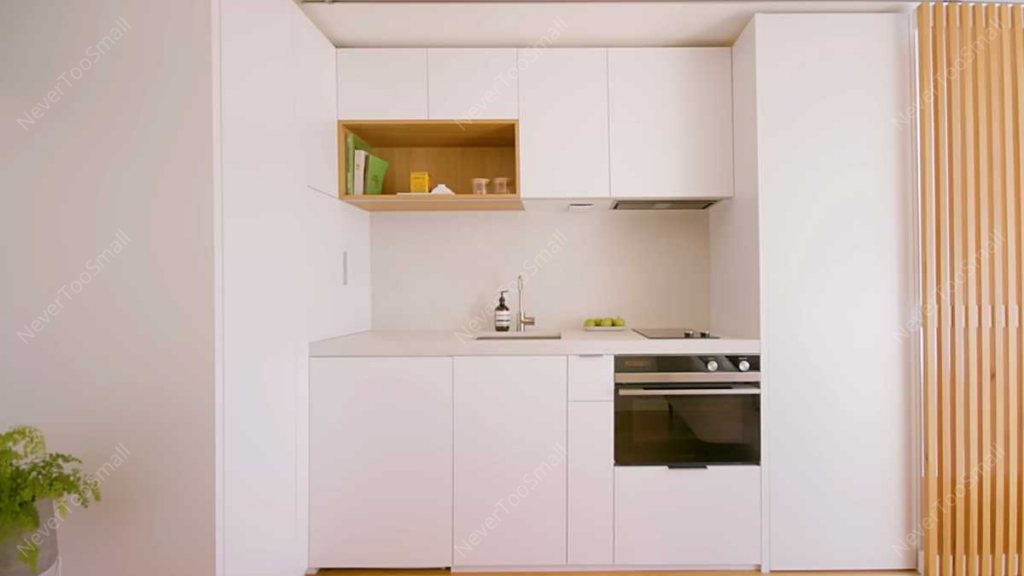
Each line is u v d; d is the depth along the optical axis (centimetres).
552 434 197
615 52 222
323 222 209
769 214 197
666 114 221
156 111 136
